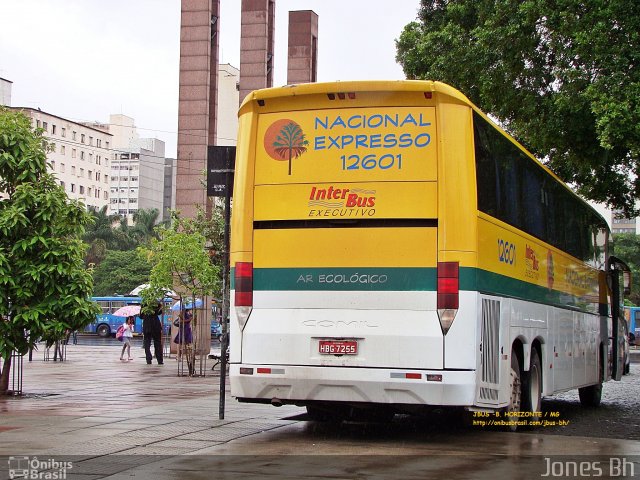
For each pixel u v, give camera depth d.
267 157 10.27
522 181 11.91
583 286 16.02
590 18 17.92
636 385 24.03
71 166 142.75
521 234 11.70
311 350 9.93
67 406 14.07
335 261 9.93
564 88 19.06
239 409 13.76
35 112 131.50
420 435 11.20
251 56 38.84
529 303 12.02
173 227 30.20
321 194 10.05
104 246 99.06
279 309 10.08
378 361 9.70
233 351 10.27
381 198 9.86
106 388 17.97
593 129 19.14
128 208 168.88
